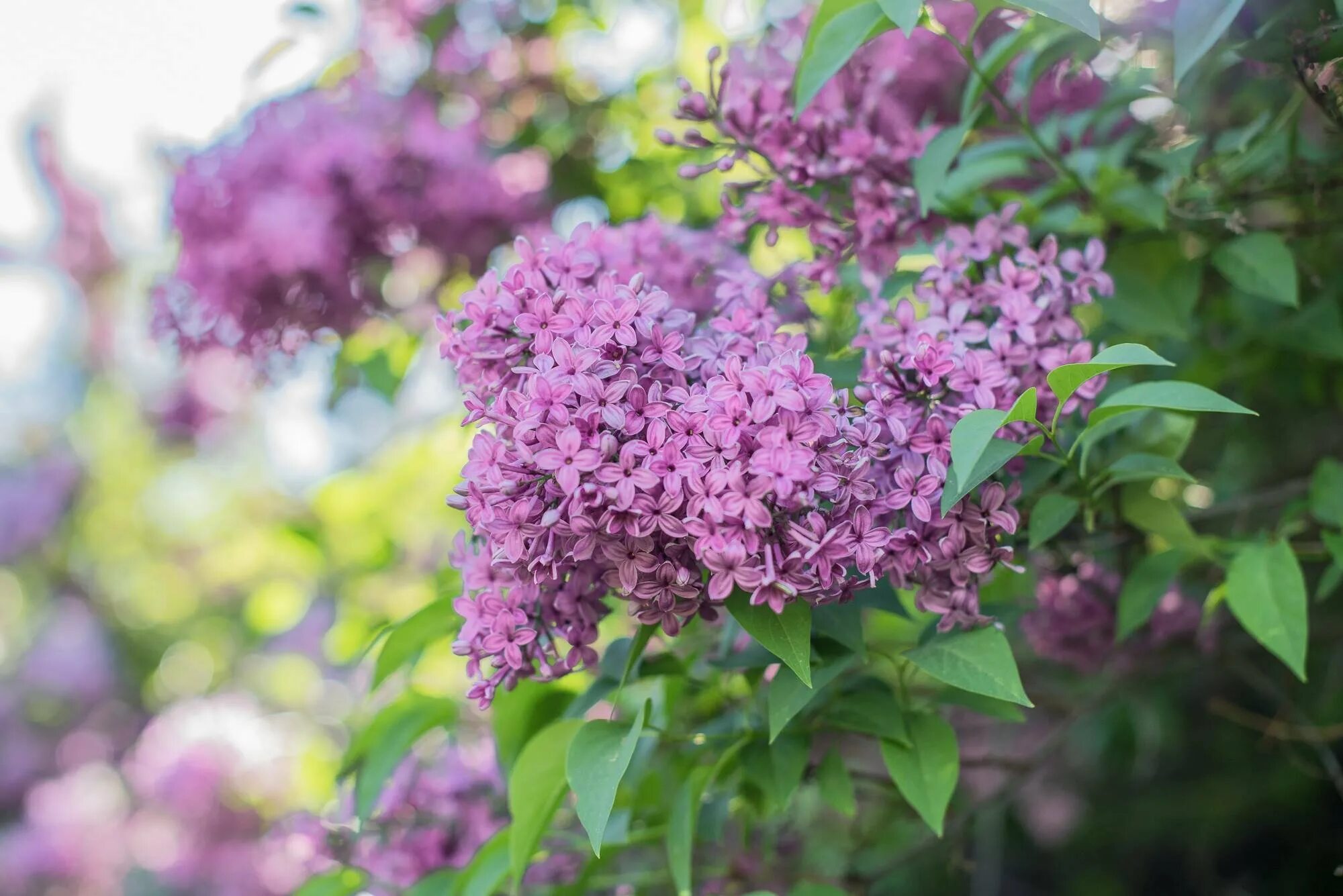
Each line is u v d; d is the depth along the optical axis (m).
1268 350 0.77
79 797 1.82
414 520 1.11
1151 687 0.90
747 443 0.54
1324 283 0.76
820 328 0.73
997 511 0.56
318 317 0.89
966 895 1.00
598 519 0.54
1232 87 0.76
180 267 0.87
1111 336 0.74
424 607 0.65
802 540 0.53
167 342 0.89
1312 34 0.63
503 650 0.57
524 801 0.62
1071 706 0.86
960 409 0.57
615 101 1.00
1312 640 0.84
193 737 1.36
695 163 0.91
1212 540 0.67
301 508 1.30
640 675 0.64
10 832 1.87
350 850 0.75
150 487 1.93
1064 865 1.16
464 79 1.01
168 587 1.87
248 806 1.32
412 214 0.89
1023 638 0.83
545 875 0.71
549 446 0.54
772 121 0.66
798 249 0.89
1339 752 0.90
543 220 0.95
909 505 0.56
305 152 0.87
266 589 1.13
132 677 1.96
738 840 0.79
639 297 0.56
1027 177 0.78
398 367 0.93
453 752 0.76
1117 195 0.69
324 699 1.32
